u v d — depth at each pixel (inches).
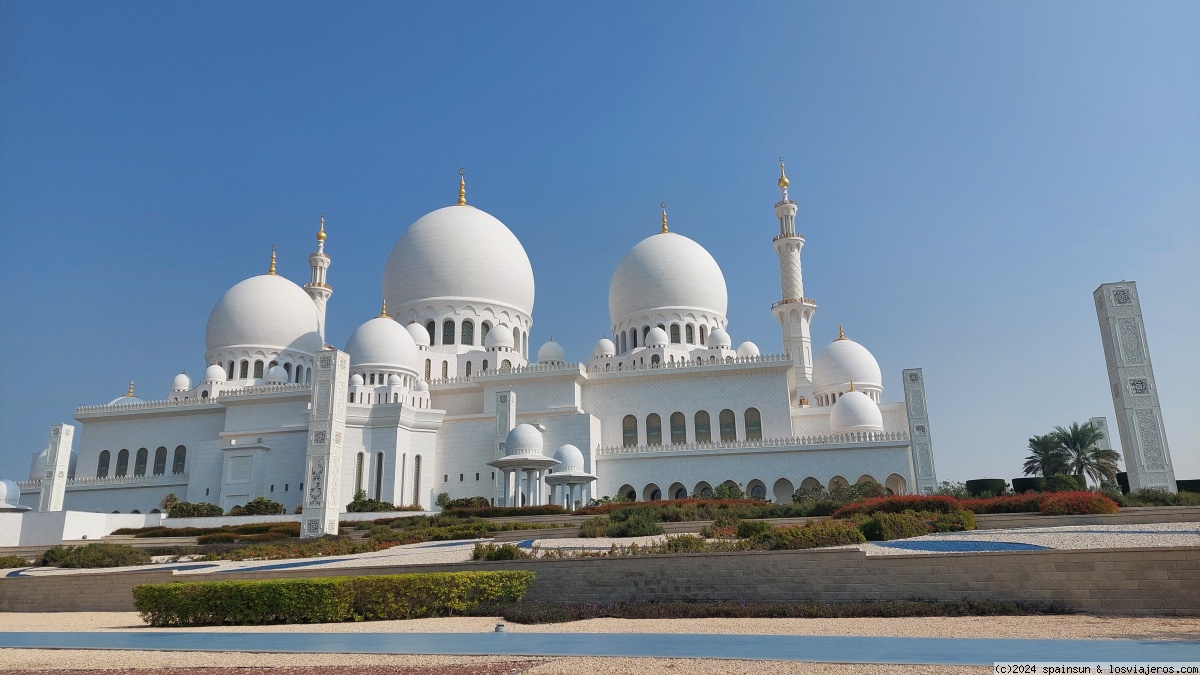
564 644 843.4
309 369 4256.9
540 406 3518.7
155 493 3585.1
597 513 2583.7
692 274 4136.3
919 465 3191.4
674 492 3275.1
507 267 4183.1
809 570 1197.1
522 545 1861.5
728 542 1439.5
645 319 4087.1
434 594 1168.2
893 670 650.2
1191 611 1042.1
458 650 813.2
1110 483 3186.5
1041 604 1089.4
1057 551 1114.7
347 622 1125.7
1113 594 1079.0
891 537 1565.0
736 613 1111.0
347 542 2191.2
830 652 750.5
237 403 3627.0
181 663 772.6
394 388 3368.6
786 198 4274.1
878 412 3489.2
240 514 3053.6
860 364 4057.6
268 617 1138.0
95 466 3878.0
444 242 4114.2
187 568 1712.6
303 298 4360.2
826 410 3752.5
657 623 1056.2
